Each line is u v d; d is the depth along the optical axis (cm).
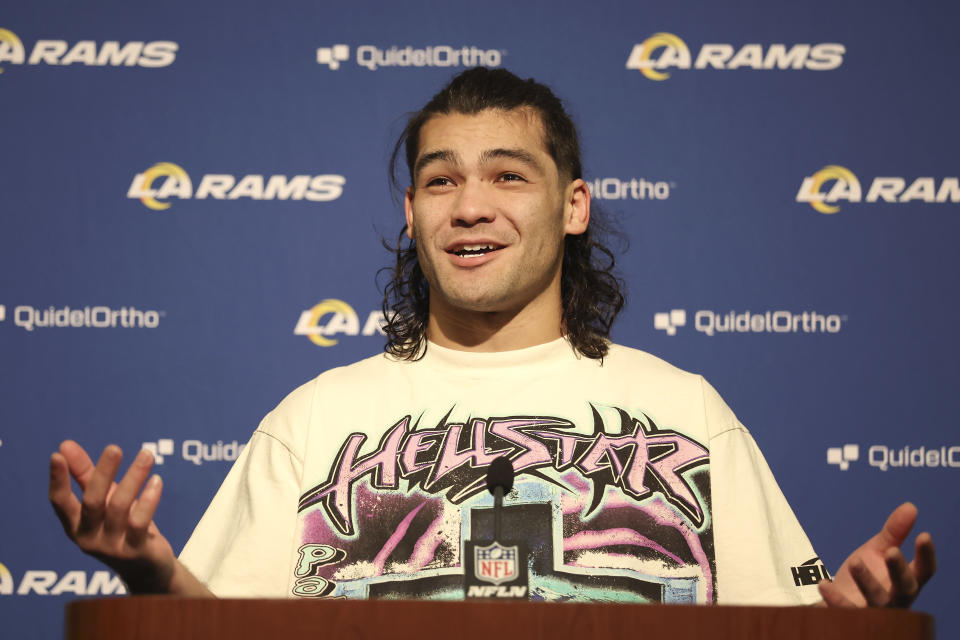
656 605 274
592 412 486
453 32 821
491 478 394
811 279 792
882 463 775
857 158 803
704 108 811
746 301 791
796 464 775
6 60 809
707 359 787
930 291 789
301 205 806
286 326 795
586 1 823
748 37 816
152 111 810
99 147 804
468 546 354
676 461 477
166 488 775
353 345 795
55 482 344
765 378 784
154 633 272
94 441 776
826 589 346
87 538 352
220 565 466
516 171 488
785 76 812
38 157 801
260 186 806
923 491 771
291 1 823
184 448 780
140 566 364
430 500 463
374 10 823
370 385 503
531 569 447
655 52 817
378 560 454
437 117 507
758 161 805
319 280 799
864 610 278
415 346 518
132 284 793
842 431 778
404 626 270
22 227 794
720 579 459
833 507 771
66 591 764
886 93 809
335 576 453
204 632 271
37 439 775
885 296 789
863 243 795
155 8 818
